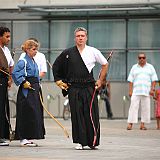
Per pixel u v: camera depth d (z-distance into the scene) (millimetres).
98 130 20531
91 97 20531
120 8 42062
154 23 43594
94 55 20688
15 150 20297
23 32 45156
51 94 44281
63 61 20766
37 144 22594
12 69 22562
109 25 44188
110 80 43875
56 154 19062
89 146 20609
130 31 43906
